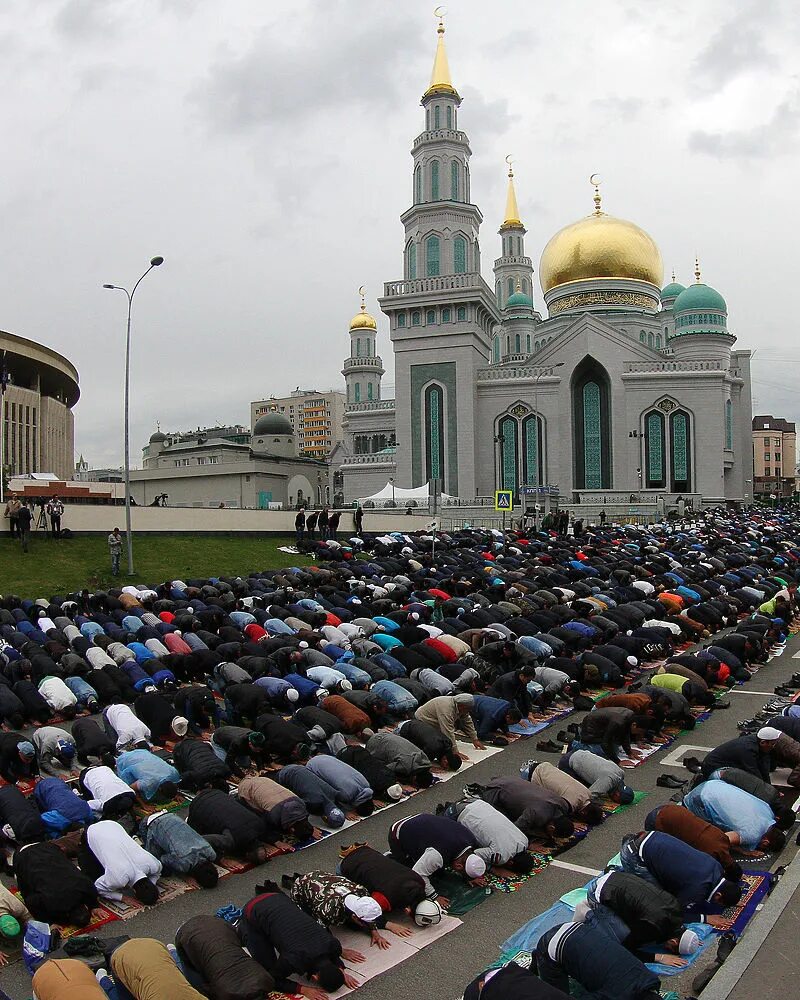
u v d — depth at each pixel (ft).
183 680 63.62
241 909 32.27
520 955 28.68
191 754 44.65
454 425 287.48
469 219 295.28
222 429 506.48
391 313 293.43
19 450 191.31
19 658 62.39
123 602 84.28
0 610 76.59
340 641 69.26
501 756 51.31
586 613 79.20
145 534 142.41
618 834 39.60
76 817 37.88
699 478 289.33
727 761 42.88
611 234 329.72
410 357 291.99
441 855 34.40
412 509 220.02
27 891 32.19
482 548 133.08
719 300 306.35
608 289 328.90
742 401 327.67
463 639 69.41
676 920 29.04
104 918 32.71
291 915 28.63
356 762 44.55
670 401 291.99
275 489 294.87
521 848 35.58
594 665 62.28
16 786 43.65
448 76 295.07
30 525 126.93
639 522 232.32
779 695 61.67
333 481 346.95
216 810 37.78
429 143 293.43
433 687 57.82
